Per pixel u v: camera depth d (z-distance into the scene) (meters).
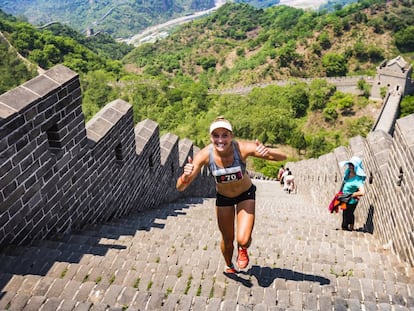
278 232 8.38
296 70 91.62
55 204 6.25
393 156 7.41
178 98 68.69
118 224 7.78
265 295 4.32
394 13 103.31
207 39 135.25
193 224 8.23
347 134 61.75
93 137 7.50
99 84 70.00
